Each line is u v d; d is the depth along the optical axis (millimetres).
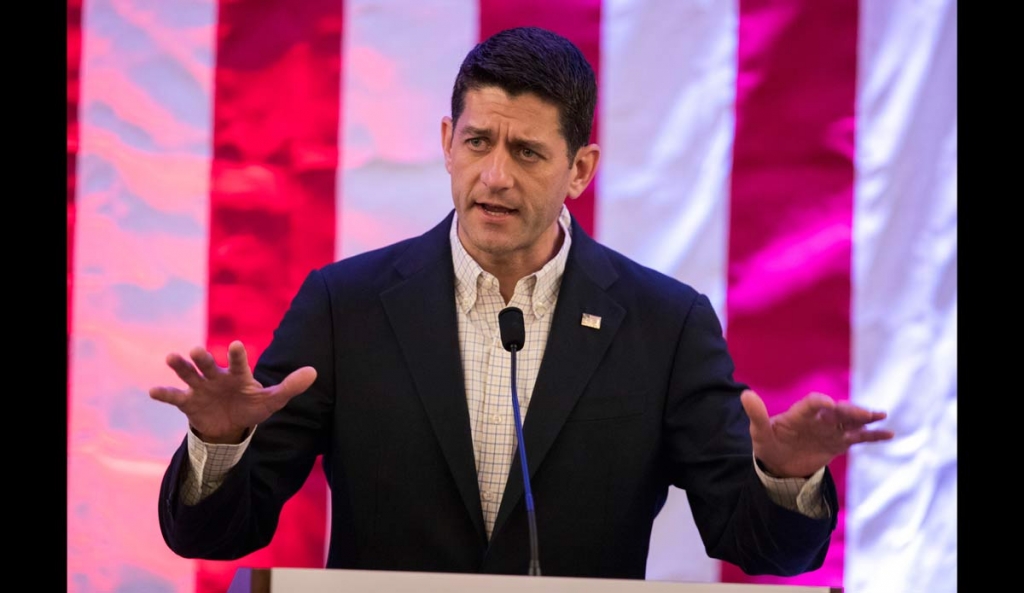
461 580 5402
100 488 10922
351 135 11062
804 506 7043
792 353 10938
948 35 11016
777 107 11023
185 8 11055
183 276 10961
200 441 6781
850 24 11000
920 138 10977
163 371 10938
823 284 10945
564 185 7953
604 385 8102
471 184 7734
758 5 11070
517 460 7730
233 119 11031
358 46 11078
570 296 8289
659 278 8719
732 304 10992
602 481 7945
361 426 8000
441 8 11102
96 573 10930
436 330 8125
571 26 11102
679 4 11094
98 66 10984
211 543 7242
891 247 10945
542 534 7766
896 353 10914
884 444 10938
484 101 7664
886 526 10938
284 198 11023
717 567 11078
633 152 11086
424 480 7863
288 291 10984
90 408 10922
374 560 7867
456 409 7887
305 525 11055
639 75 11094
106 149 10953
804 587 5555
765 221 11008
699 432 8086
